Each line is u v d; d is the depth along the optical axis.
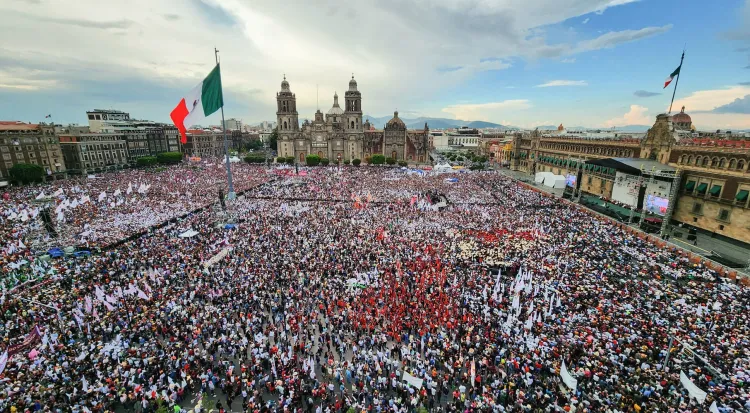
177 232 52.19
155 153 167.12
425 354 27.69
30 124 114.50
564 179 93.12
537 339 27.34
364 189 88.94
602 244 48.22
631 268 40.03
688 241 54.31
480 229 54.03
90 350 26.39
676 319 29.38
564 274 38.16
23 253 43.72
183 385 23.83
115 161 141.38
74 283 36.16
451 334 29.47
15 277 36.97
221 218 59.25
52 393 22.28
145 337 28.41
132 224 56.03
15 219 56.62
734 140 59.19
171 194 78.81
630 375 23.92
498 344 27.83
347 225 56.34
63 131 131.25
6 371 23.81
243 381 24.14
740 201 52.94
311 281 37.56
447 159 191.88
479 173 122.00
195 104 49.06
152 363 25.31
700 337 26.77
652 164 67.81
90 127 151.62
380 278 38.09
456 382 25.16
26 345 26.20
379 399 22.97
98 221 57.66
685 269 40.56
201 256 42.53
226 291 34.78
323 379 25.83
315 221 58.75
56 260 42.16
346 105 168.25
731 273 40.28
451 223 57.53
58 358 25.39
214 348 27.97
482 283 36.75
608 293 33.69
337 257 43.34
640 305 31.70
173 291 34.59
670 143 67.88
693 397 21.47
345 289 36.00
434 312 31.98
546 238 50.03
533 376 24.59
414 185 94.31
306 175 113.12
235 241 48.62
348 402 22.59
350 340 29.00
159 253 43.69
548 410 21.50
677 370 24.14
